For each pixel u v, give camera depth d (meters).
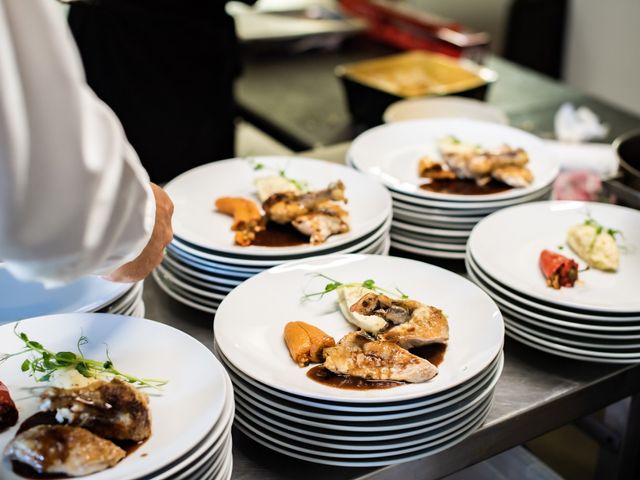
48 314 1.34
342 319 1.36
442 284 1.43
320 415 1.11
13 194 0.83
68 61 0.84
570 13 4.32
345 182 1.78
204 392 1.10
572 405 1.36
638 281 1.53
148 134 2.57
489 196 1.71
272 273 1.43
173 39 2.44
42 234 0.87
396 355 1.20
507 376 1.38
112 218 0.94
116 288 1.35
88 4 2.35
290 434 1.15
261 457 1.19
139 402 1.04
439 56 3.12
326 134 2.63
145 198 0.99
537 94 2.95
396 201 1.72
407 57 2.87
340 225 1.56
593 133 2.41
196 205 1.70
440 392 1.12
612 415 1.64
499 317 1.30
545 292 1.46
